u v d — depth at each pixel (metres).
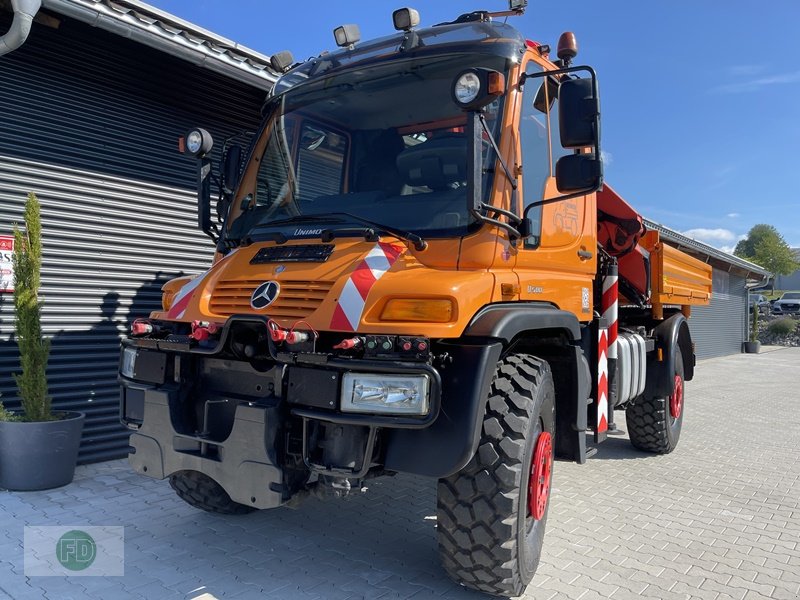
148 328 3.61
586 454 4.21
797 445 7.73
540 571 3.82
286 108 4.39
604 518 4.83
